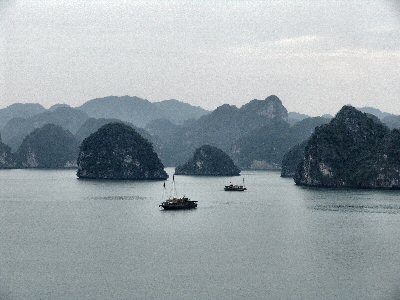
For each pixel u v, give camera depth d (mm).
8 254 106625
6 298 79312
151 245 116312
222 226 146500
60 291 82438
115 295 80500
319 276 90188
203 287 84125
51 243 118625
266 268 95188
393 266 96750
